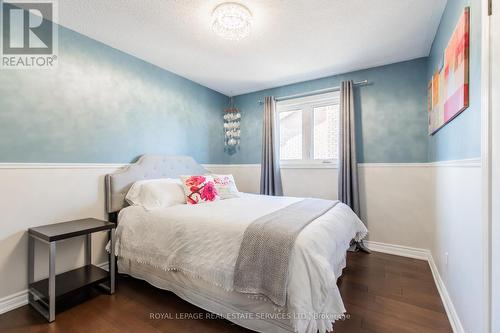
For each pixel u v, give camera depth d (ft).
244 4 6.05
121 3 6.00
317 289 4.34
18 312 5.78
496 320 3.37
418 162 9.10
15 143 6.05
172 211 6.79
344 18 6.68
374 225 9.88
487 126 3.59
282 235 4.80
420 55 8.93
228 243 5.26
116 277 7.55
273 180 11.80
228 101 13.61
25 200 6.18
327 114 11.16
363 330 5.09
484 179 3.66
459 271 5.05
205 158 12.12
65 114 6.97
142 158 8.84
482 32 3.69
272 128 11.88
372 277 7.45
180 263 5.83
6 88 5.94
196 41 7.88
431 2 6.06
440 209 6.99
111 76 8.13
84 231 6.06
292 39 7.78
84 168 7.37
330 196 10.89
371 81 9.95
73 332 5.11
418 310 5.79
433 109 7.66
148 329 5.18
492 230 3.50
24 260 6.15
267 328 4.78
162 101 9.91
